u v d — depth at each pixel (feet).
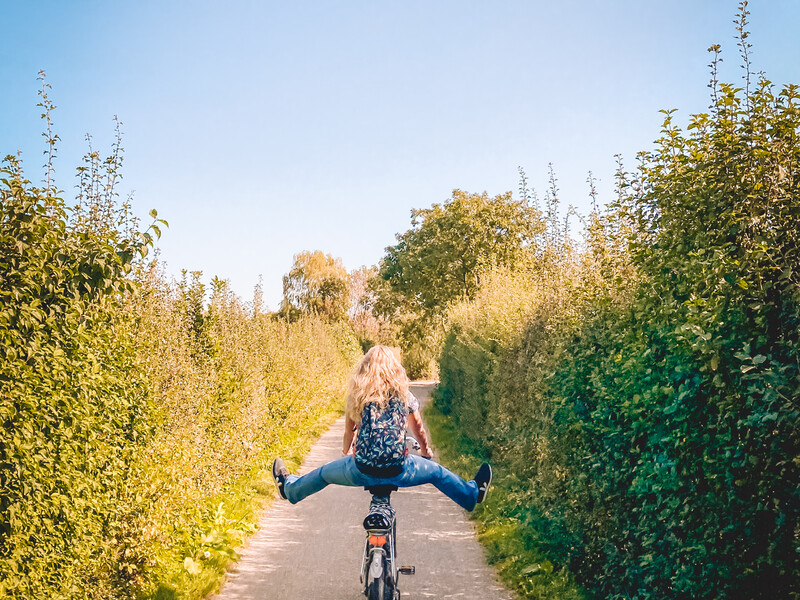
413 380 180.96
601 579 19.51
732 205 13.57
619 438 17.47
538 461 26.53
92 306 16.34
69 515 14.98
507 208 122.42
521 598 20.86
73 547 15.52
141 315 25.98
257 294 54.80
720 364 12.71
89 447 16.17
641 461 15.76
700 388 13.42
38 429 13.99
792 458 11.02
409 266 134.72
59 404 14.60
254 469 40.34
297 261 196.13
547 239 37.68
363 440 15.98
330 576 23.44
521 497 28.73
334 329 137.59
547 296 30.48
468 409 50.70
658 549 15.40
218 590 21.83
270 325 59.82
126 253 16.94
